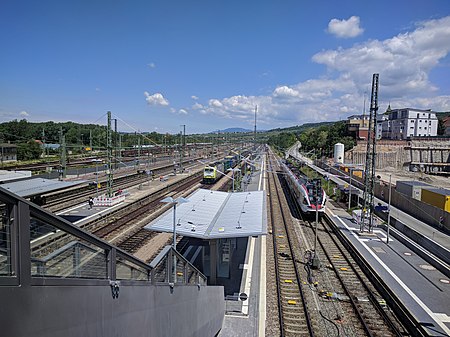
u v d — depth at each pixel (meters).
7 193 3.00
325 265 21.70
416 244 24.73
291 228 30.83
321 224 32.69
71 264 4.14
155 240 24.80
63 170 42.53
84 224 27.11
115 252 5.02
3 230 3.09
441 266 20.36
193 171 71.44
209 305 11.57
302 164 79.69
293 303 16.36
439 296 17.02
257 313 15.30
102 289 4.48
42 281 3.43
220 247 19.34
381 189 43.25
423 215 31.86
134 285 5.44
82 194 39.78
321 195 34.31
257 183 60.06
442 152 87.44
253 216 19.19
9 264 3.14
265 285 18.19
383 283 18.23
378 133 120.81
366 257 22.44
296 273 19.95
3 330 2.99
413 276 19.42
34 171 48.47
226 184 55.56
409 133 105.50
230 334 13.73
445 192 33.97
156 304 6.40
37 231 3.59
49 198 34.97
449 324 14.48
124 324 5.11
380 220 32.91
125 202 36.81
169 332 7.17
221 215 20.38
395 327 14.34
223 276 19.09
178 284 7.80
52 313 3.56
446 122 109.94
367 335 13.91
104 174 53.75
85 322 4.11
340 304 16.48
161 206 36.25
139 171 58.50
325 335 13.84
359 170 58.84
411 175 72.94
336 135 100.62
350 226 30.75
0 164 51.16
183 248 23.16
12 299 3.08
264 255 22.72
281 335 13.73
